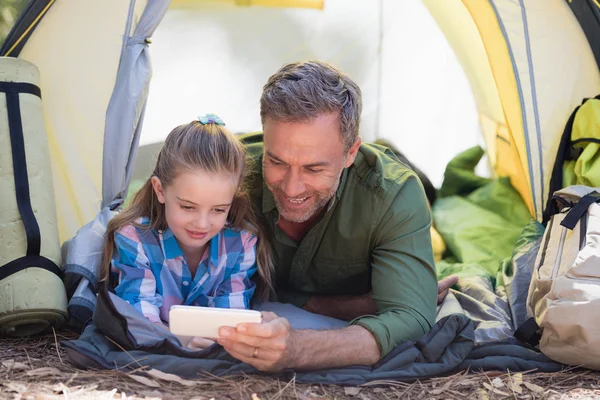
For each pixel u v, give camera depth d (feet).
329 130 8.66
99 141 12.58
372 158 10.01
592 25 14.07
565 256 10.46
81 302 9.93
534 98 14.10
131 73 12.62
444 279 11.91
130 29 12.71
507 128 14.71
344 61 17.80
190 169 9.12
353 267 10.36
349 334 8.79
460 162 16.43
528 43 14.12
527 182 14.28
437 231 14.83
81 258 10.30
